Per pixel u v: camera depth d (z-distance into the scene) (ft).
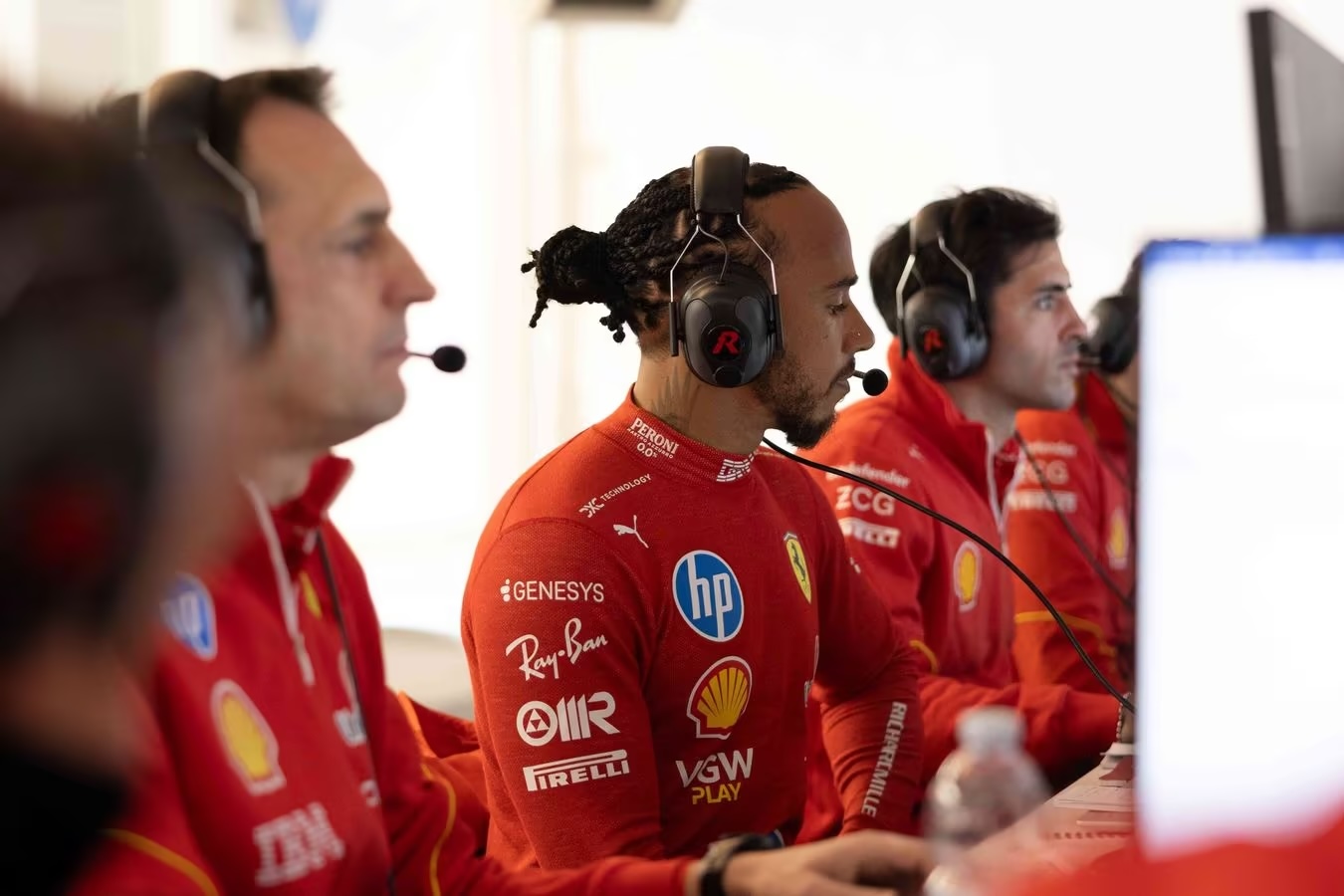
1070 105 13.83
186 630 3.01
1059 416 8.20
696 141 14.94
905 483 6.47
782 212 4.99
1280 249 2.14
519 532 4.74
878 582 6.27
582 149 14.85
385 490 14.35
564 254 5.14
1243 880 1.16
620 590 4.66
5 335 1.22
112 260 1.28
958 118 14.44
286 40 12.95
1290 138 3.26
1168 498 2.16
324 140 3.38
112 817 1.42
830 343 5.08
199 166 3.03
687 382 4.96
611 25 14.05
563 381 14.52
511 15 14.07
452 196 14.33
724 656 4.84
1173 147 13.38
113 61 11.41
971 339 6.79
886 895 3.37
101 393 1.24
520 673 4.55
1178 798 2.13
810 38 14.78
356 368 3.41
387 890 3.55
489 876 3.91
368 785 3.64
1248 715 2.12
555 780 4.46
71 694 1.33
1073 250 13.66
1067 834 3.94
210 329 1.40
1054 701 5.99
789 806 5.08
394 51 13.88
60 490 1.23
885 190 14.76
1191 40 13.29
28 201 1.27
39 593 1.25
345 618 3.84
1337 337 2.12
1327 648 2.10
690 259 4.91
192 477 1.35
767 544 5.06
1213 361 2.15
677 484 4.89
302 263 3.33
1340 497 2.11
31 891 1.39
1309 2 11.94
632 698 4.62
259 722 3.17
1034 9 13.96
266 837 3.08
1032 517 7.98
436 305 14.43
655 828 4.51
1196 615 2.14
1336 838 1.16
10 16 10.73
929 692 6.16
